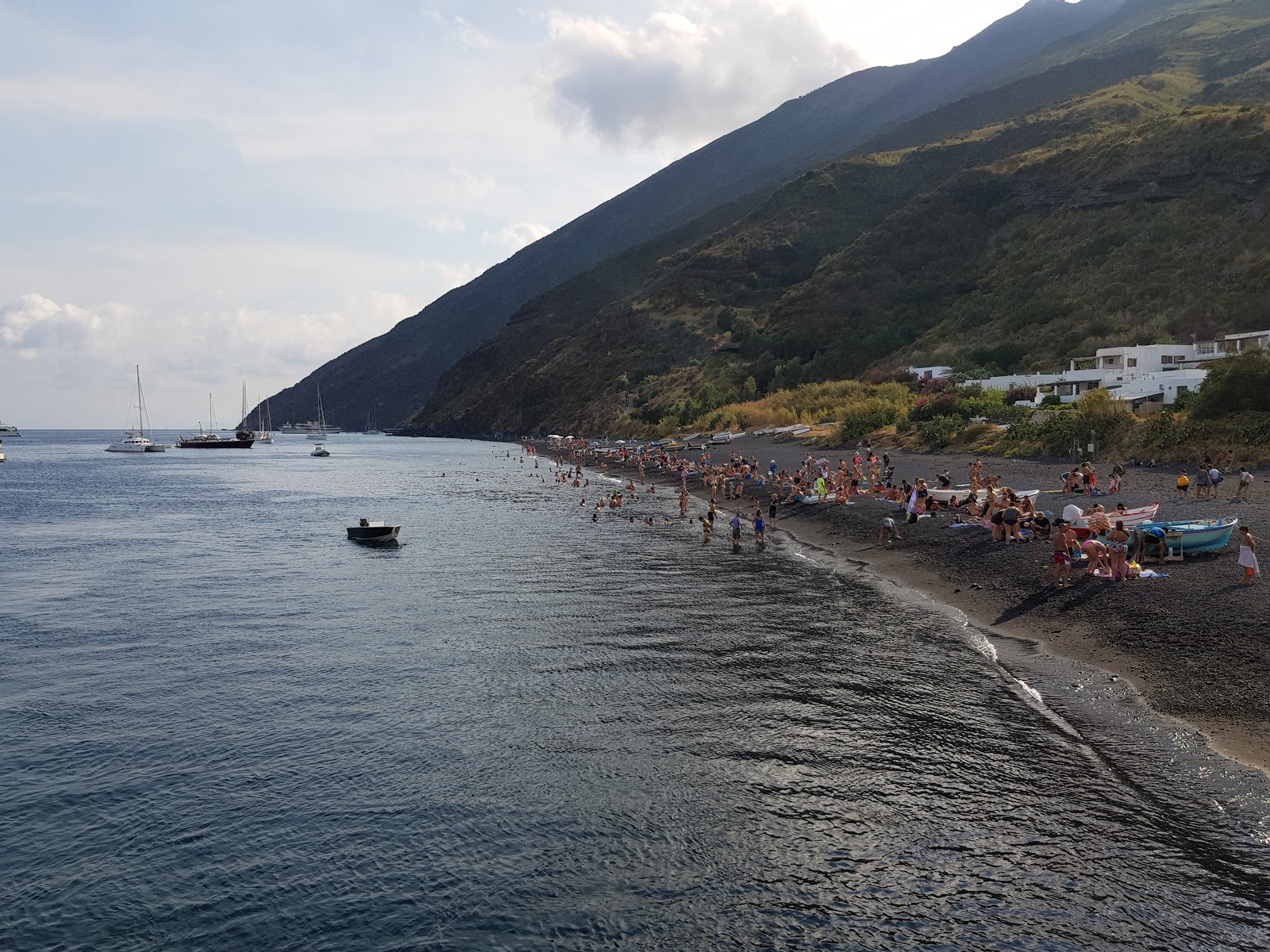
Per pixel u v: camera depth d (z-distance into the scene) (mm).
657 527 53000
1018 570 30094
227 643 26750
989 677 20641
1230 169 130000
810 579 33875
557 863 13492
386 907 12602
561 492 81688
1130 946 10852
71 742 18781
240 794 16156
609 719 19203
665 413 160000
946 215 181125
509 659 24031
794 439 103125
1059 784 15023
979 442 72375
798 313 173375
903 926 11531
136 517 65312
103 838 14734
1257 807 13586
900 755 16609
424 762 17250
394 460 153250
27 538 53219
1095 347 105000
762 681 21328
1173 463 51281
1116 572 26828
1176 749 15688
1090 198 151375
